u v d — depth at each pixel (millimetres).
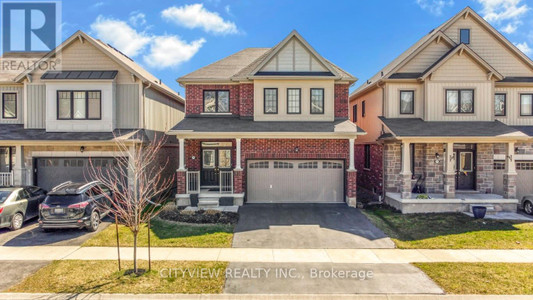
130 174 13602
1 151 14711
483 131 13484
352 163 13844
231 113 15820
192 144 15227
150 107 15945
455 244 9016
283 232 10109
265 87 15047
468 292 6168
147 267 7316
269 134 13430
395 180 14742
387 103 15250
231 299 6035
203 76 15672
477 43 16031
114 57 14617
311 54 15031
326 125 14414
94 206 10195
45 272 7082
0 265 7492
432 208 12898
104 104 14414
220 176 13961
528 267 7359
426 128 13844
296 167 14516
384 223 11219
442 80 14797
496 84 15453
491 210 12672
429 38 15320
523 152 15125
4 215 9867
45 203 9711
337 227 10680
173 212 12062
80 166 14344
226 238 9492
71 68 14906
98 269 7219
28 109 14938
